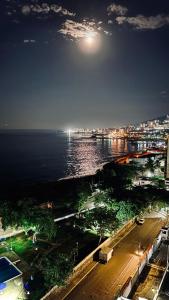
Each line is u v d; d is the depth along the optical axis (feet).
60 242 224.12
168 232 232.53
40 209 230.68
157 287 169.07
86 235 237.04
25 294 156.87
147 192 302.45
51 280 155.02
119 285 167.22
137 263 190.80
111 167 553.23
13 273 155.84
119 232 236.43
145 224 258.78
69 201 342.85
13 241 223.30
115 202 256.52
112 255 200.44
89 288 164.35
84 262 185.06
